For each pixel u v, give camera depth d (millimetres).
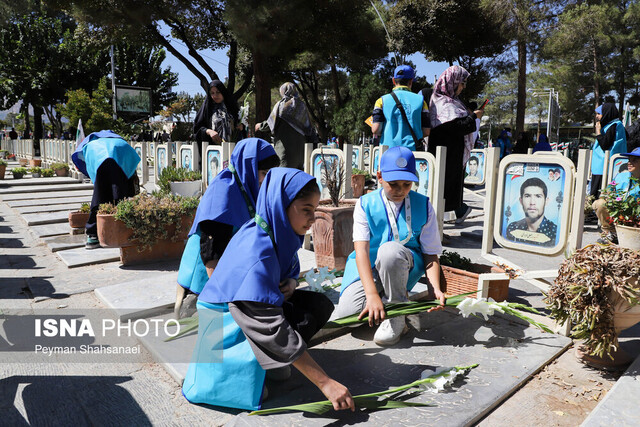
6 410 2340
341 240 4383
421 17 23781
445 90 5637
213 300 2146
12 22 33375
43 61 35188
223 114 7289
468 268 3939
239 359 2260
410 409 2297
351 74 29641
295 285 2459
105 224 4625
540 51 25406
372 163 10836
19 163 20906
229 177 2832
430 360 2842
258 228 2184
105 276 4523
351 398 2119
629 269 2605
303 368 2102
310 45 20531
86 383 2605
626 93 40906
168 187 7066
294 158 6535
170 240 5023
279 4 16484
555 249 3641
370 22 22781
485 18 23062
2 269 4781
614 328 2670
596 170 7629
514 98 60594
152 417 2293
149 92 25594
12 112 77750
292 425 2152
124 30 18688
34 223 7055
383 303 2895
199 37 21406
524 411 2369
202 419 2283
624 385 2471
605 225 4297
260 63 19156
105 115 23328
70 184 11477
